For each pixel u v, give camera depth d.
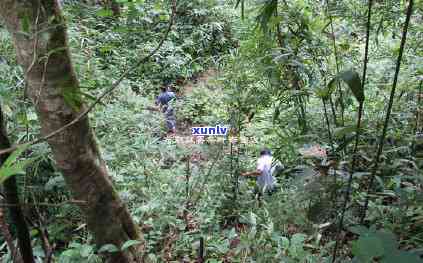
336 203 2.10
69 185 2.07
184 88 8.55
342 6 2.32
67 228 2.67
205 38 9.79
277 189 3.47
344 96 2.77
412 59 3.39
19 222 1.25
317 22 2.39
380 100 3.61
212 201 3.50
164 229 3.12
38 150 2.20
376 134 2.67
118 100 5.54
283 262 2.14
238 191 3.71
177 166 4.33
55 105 1.79
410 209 2.11
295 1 2.59
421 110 3.24
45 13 1.61
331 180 1.95
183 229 3.01
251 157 4.28
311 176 1.92
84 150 1.99
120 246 2.27
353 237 2.23
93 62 5.00
